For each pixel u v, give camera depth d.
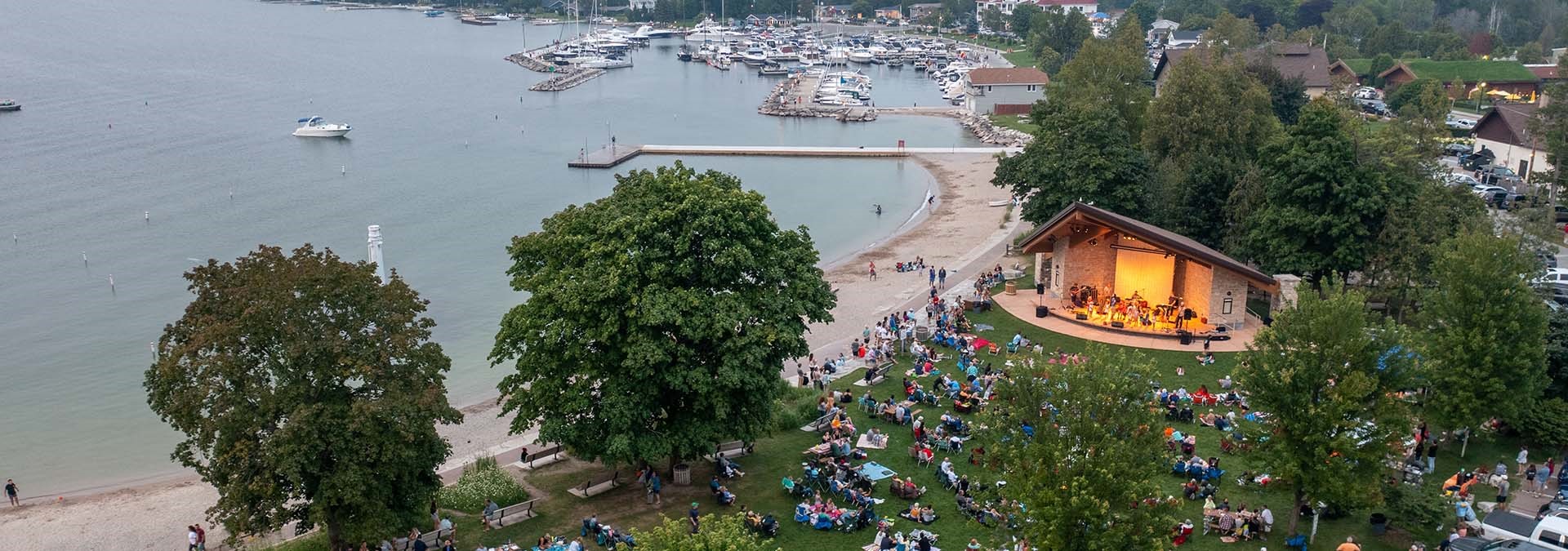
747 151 172.12
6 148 164.88
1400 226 72.69
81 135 178.12
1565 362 54.56
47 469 62.03
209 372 40.19
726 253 49.28
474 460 56.25
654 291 48.34
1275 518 46.44
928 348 70.62
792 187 148.88
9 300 93.50
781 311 50.38
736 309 48.69
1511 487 49.00
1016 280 87.69
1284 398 42.50
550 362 48.81
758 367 48.28
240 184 144.50
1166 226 89.44
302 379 41.66
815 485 49.47
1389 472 43.91
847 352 73.25
